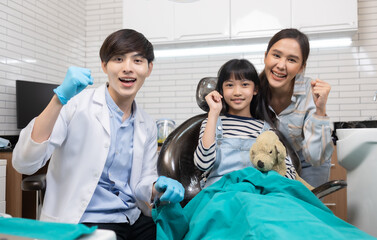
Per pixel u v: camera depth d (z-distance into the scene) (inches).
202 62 139.8
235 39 122.6
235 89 57.7
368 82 125.1
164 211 39.3
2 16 107.0
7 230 20.6
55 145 44.4
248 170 46.9
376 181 50.8
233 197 38.7
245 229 32.3
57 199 46.4
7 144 99.4
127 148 49.4
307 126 58.4
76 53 145.6
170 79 142.9
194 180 58.3
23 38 115.9
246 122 59.2
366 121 110.7
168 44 129.3
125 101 48.9
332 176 106.9
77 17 146.4
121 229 46.0
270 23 119.2
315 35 119.4
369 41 125.0
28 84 110.7
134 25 130.6
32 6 120.0
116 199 46.4
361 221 53.1
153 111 144.4
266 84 62.9
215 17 123.6
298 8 117.3
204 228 36.6
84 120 46.2
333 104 127.8
